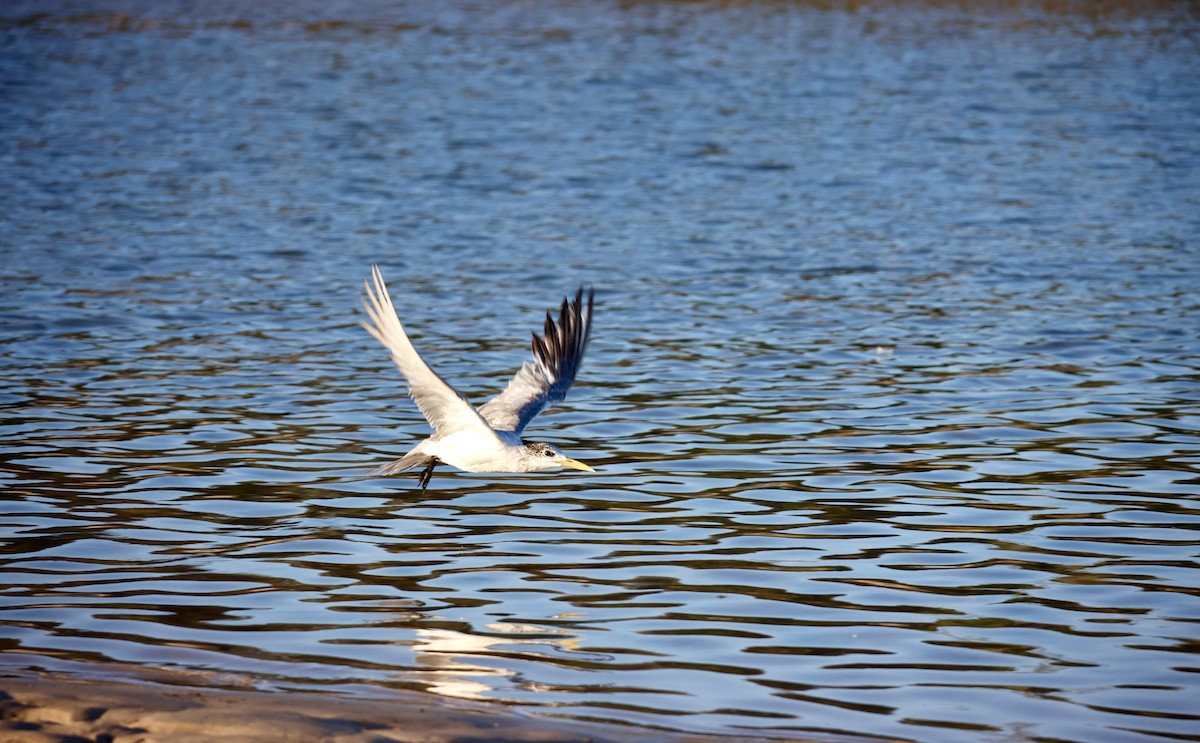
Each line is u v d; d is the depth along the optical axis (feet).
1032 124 133.69
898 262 83.56
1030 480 47.50
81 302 72.28
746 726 29.86
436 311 71.82
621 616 36.27
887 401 57.26
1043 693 31.73
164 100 143.95
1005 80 159.02
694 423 54.54
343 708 29.99
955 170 112.78
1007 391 58.59
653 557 40.68
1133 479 47.42
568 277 79.56
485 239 88.89
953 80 159.02
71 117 133.59
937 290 76.95
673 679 32.40
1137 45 185.47
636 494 46.42
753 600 37.37
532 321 70.13
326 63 170.40
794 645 34.40
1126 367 61.98
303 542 41.65
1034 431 53.06
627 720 30.04
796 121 134.82
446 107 141.18
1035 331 68.39
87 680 31.63
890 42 187.73
